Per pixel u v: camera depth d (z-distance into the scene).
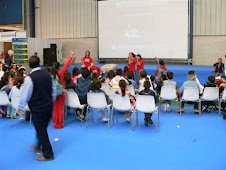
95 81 5.21
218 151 3.99
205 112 6.40
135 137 4.64
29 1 15.13
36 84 3.42
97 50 13.72
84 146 4.23
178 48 11.95
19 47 12.69
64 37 14.66
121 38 12.93
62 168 3.46
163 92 6.01
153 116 6.06
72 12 14.35
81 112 5.45
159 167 3.46
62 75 5.16
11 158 3.81
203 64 12.05
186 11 11.64
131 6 12.56
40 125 3.60
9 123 5.58
